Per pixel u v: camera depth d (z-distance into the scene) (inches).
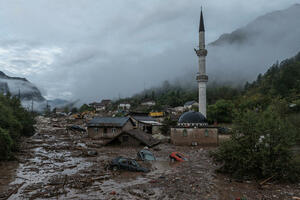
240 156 605.6
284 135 579.8
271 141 588.7
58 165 789.9
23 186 547.8
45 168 741.9
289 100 2755.9
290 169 572.7
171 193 488.4
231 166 633.0
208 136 1382.9
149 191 500.7
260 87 4837.6
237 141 621.9
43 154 1019.9
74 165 782.5
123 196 473.1
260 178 597.3
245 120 625.6
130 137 1299.2
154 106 4790.8
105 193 492.1
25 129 1686.8
